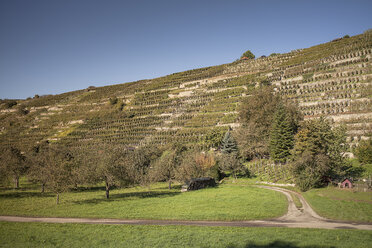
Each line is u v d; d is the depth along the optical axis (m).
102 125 147.62
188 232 27.53
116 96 188.38
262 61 164.62
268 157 84.69
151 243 24.92
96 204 43.16
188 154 76.44
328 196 42.09
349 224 29.52
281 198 44.56
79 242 25.94
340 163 51.12
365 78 94.31
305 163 51.88
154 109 150.62
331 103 90.88
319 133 52.66
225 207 38.88
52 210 39.03
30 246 25.38
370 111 79.44
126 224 31.53
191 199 45.84
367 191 41.81
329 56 122.75
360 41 125.75
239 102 121.56
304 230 27.00
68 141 137.88
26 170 64.12
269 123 90.19
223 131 99.81
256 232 26.72
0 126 185.88
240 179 69.88
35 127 172.50
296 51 163.38
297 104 97.38
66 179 45.06
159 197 49.22
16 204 43.56
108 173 48.50
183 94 154.38
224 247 23.20
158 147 97.12
